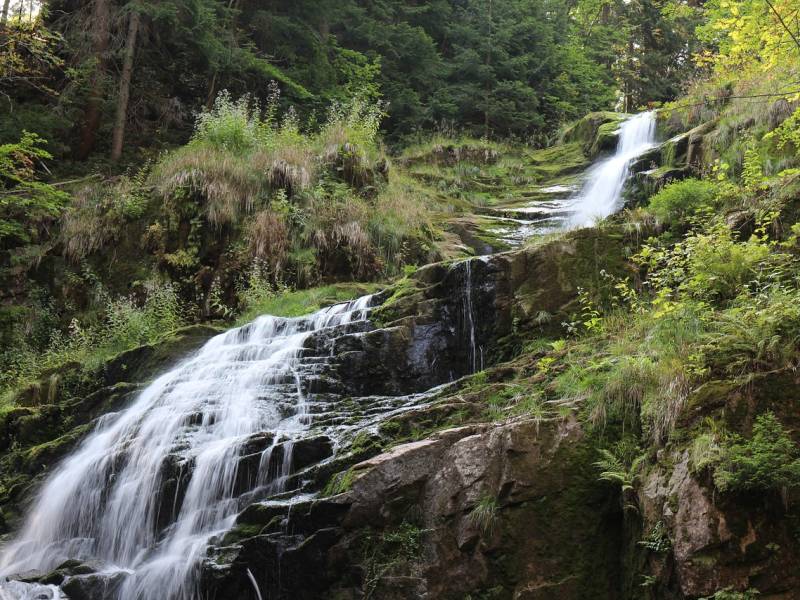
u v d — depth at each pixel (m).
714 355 6.46
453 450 6.79
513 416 7.15
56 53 19.67
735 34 9.51
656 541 5.69
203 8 19.03
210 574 6.97
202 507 8.00
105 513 8.72
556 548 6.22
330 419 8.54
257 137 16.41
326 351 9.94
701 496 5.51
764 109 12.35
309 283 13.95
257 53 21.75
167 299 13.67
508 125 24.61
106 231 14.87
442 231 15.65
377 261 14.37
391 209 15.29
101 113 20.34
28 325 14.26
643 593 5.80
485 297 9.62
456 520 6.47
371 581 6.46
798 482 5.35
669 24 29.42
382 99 23.42
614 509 6.33
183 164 15.22
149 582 7.32
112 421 10.17
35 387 11.92
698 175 13.18
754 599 5.14
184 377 10.52
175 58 21.70
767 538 5.32
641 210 10.42
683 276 8.51
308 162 15.52
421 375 9.59
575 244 9.66
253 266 13.85
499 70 25.19
